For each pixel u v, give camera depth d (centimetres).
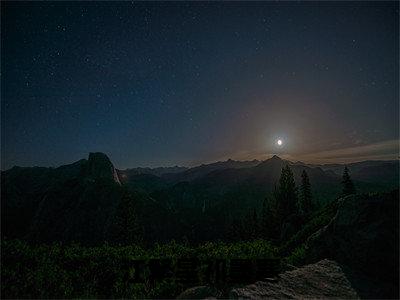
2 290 1062
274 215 6694
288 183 7125
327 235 1897
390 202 1730
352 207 1817
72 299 1103
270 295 1223
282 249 2820
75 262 1364
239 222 8594
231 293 1188
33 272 1178
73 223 11212
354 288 1402
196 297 1159
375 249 1579
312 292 1321
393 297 1348
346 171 6650
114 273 1305
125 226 5875
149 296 1204
